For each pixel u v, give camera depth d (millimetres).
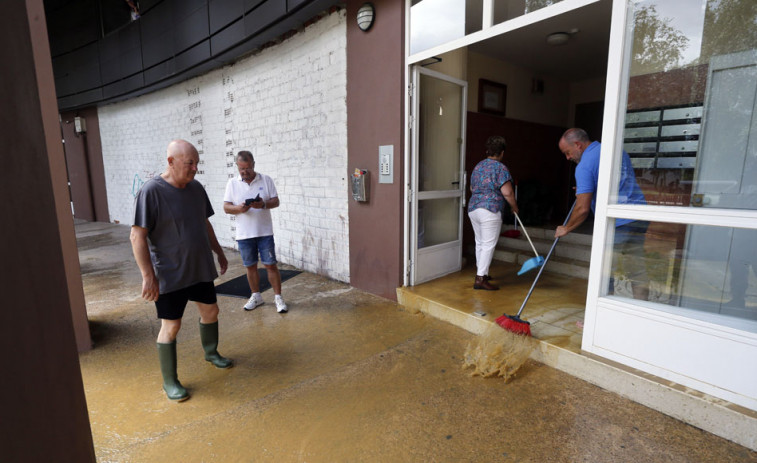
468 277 4301
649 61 2131
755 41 1813
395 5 3508
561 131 6848
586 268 4176
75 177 11203
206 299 2590
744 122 1894
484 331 3080
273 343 3127
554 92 6598
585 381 2449
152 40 6926
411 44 3512
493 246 3762
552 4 2555
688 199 2086
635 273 2309
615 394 2305
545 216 5934
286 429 2086
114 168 9945
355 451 1910
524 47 5047
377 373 2633
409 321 3477
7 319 418
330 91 4371
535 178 6359
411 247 3908
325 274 4914
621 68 2182
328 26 4270
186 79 7000
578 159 2893
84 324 3047
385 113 3748
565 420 2090
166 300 2324
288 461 1854
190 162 2287
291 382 2553
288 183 5281
